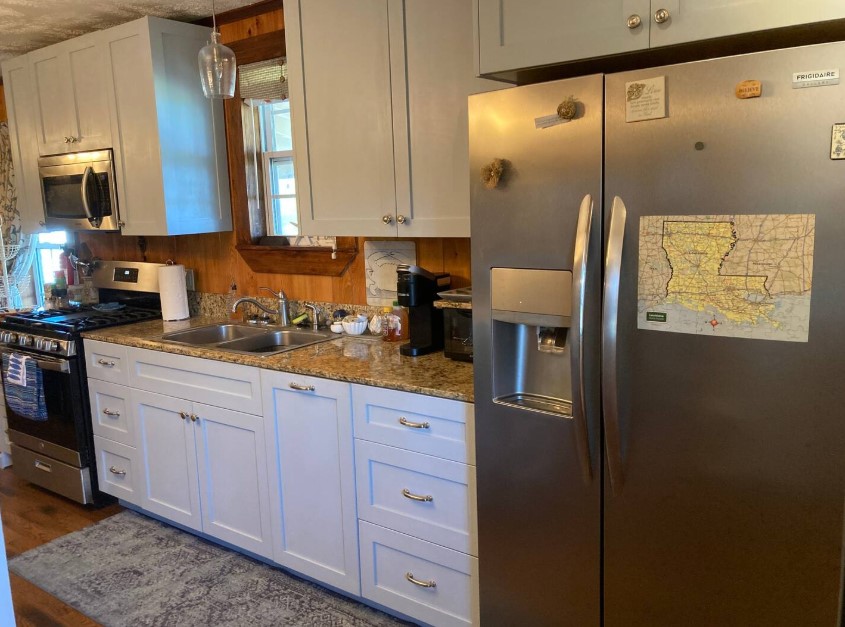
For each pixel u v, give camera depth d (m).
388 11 2.41
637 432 1.66
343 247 3.13
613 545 1.76
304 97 2.73
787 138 1.38
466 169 2.30
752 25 1.46
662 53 1.67
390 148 2.49
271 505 2.70
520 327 1.94
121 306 3.98
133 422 3.19
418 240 2.88
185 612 2.55
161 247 3.94
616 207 1.60
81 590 2.72
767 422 1.48
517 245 1.79
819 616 1.49
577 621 1.87
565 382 1.89
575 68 1.85
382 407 2.28
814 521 1.46
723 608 1.61
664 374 1.60
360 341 2.91
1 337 3.62
